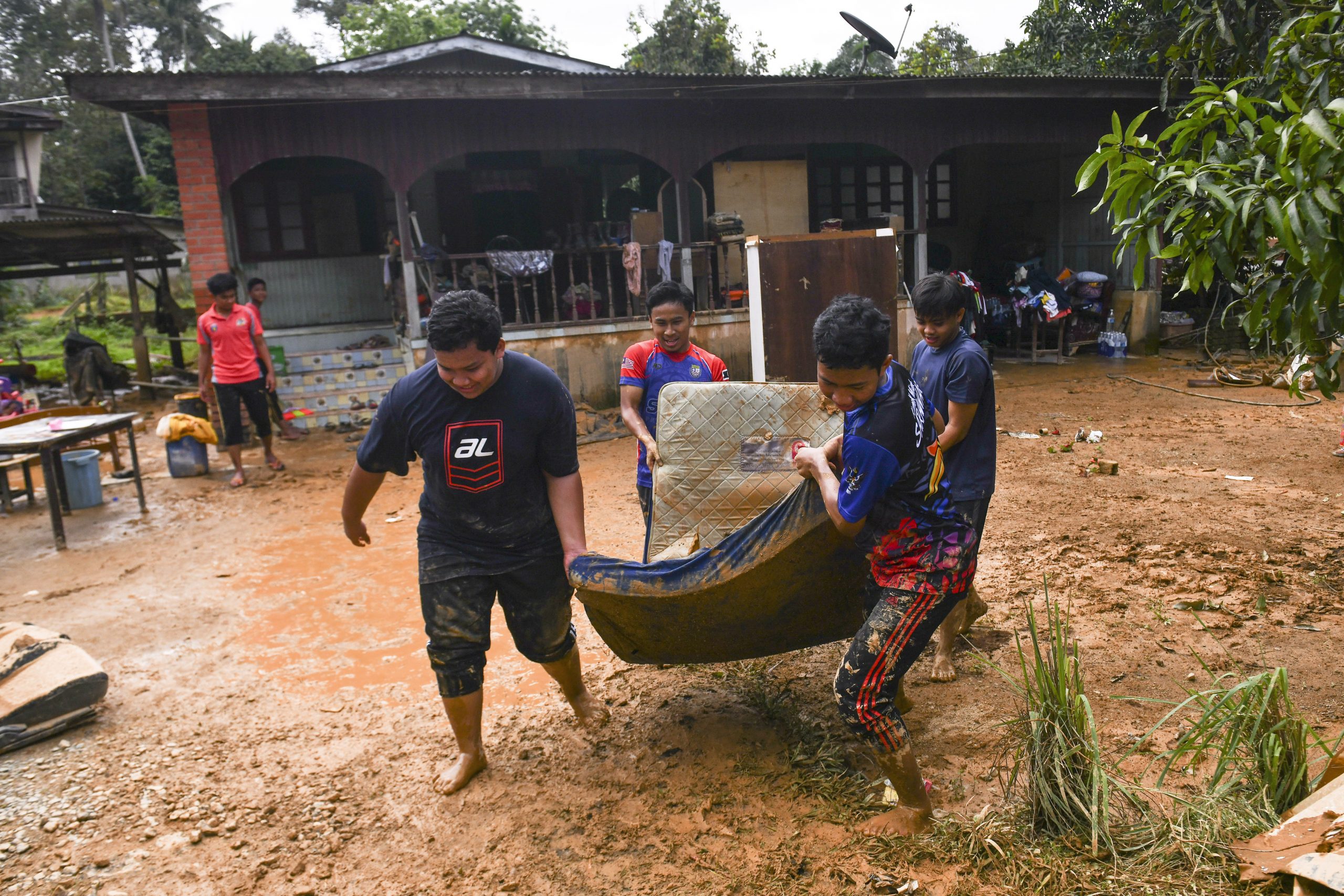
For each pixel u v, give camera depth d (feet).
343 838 10.03
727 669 13.65
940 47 82.58
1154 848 8.52
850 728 9.00
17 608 17.90
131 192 118.52
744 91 37.11
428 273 36.86
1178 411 31.86
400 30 95.45
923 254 43.11
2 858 9.84
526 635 11.27
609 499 24.23
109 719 13.07
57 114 76.64
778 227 45.47
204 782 11.28
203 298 33.47
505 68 47.37
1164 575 15.88
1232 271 10.50
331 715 12.98
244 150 33.32
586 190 47.19
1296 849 7.80
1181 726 10.95
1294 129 9.80
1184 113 11.09
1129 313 45.78
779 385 12.85
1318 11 13.35
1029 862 8.63
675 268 41.29
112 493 27.73
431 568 10.67
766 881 8.87
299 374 37.40
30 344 75.77
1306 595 14.80
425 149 35.19
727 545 10.02
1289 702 9.02
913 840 9.17
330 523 23.24
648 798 10.47
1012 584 16.24
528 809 10.41
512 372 10.19
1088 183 11.32
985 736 11.16
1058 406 33.96
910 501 8.64
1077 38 53.93
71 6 141.49
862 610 10.91
